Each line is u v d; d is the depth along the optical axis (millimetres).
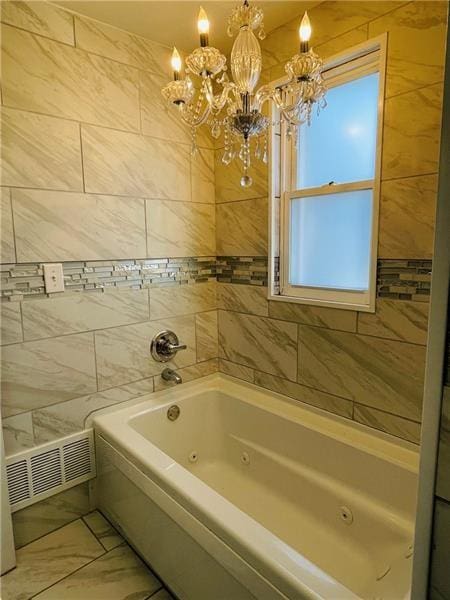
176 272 2076
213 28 1734
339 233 1728
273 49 1782
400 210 1418
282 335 1933
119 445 1601
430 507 463
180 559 1308
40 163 1548
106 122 1724
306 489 1727
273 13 1637
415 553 486
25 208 1525
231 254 2156
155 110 1889
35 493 1651
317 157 1780
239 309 2152
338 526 1592
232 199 2100
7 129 1455
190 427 2104
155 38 1815
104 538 1688
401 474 1427
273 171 1881
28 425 1618
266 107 1847
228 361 2264
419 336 1425
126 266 1866
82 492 1809
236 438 2090
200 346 2244
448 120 405
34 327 1598
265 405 1959
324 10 1565
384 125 1422
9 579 1478
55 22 1538
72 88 1607
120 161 1788
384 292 1502
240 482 2008
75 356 1730
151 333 2002
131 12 1597
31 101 1504
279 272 1985
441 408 438
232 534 1078
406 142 1373
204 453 2168
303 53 1058
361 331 1599
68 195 1637
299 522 1692
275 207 1922
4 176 1464
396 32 1359
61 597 1411
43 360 1635
